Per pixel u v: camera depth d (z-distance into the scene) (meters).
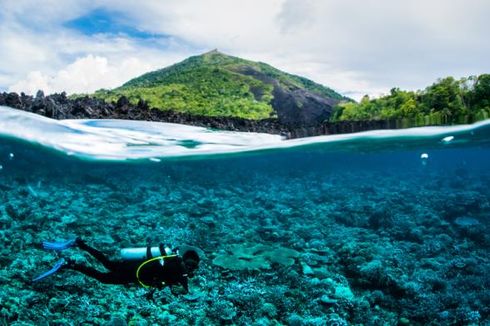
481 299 7.79
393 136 21.16
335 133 20.83
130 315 6.58
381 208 13.30
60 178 20.94
